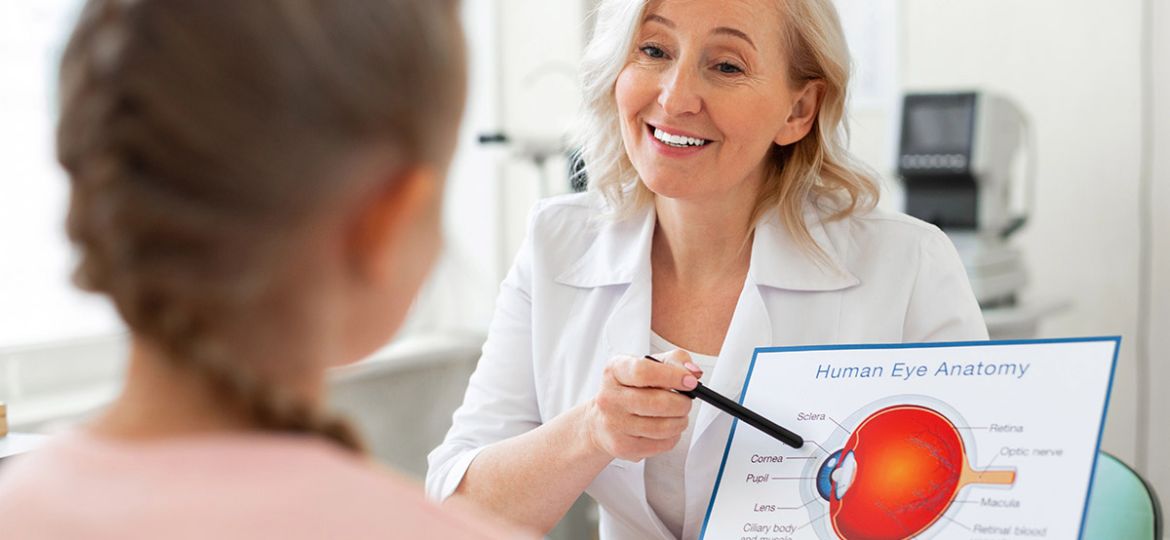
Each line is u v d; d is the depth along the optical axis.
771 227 1.28
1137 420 2.72
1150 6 2.64
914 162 2.54
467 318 3.22
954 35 2.91
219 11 0.42
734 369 1.23
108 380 2.58
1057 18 2.77
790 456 1.00
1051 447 0.88
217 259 0.43
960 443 0.92
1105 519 1.18
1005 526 0.86
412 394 2.92
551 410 1.34
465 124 0.50
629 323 1.29
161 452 0.45
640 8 1.20
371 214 0.46
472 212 3.32
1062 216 2.80
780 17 1.18
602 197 1.39
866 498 0.94
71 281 0.45
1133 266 2.72
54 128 0.45
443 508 0.49
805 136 1.28
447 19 0.47
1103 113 2.73
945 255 1.28
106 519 0.43
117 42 0.42
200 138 0.41
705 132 1.18
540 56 3.24
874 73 3.03
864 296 1.25
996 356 0.95
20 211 2.43
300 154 0.42
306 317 0.46
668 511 1.27
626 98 1.21
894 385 0.99
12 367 2.40
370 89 0.43
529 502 1.18
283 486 0.44
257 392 0.45
